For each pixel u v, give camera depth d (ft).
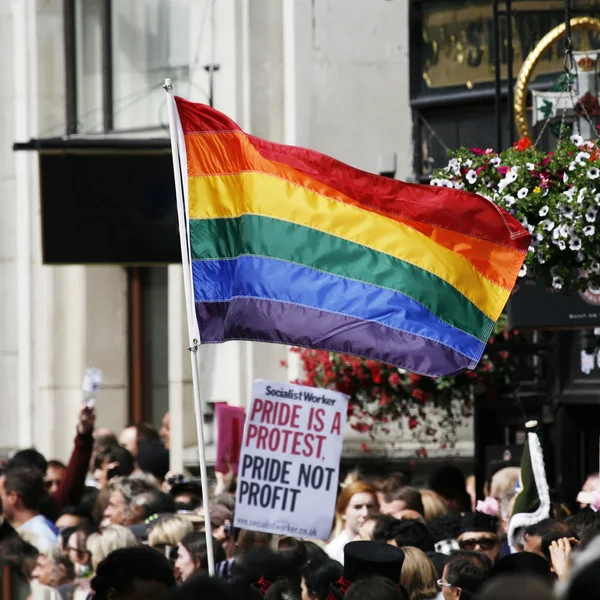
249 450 84.79
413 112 143.23
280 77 155.12
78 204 150.61
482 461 123.13
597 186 80.84
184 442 163.22
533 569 66.80
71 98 182.91
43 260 150.41
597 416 122.72
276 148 78.02
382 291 76.07
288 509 84.74
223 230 76.84
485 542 85.66
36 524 101.76
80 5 182.80
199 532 83.82
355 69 150.10
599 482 99.86
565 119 108.27
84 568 95.91
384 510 97.45
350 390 122.52
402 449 143.84
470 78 139.33
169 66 173.47
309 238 76.64
